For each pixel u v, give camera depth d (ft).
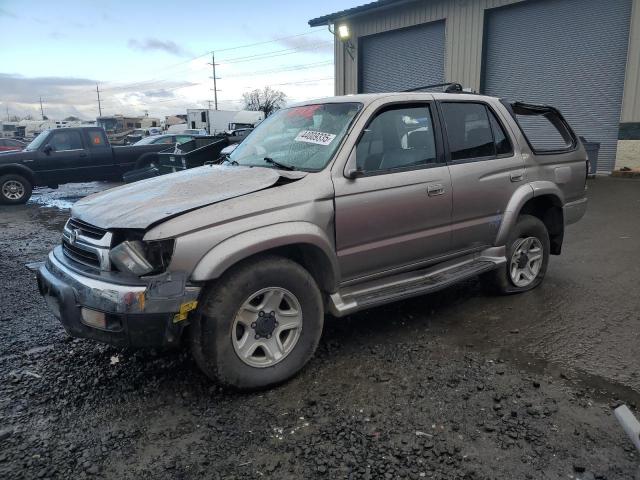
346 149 11.31
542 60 46.39
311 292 10.57
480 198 13.74
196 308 9.48
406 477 7.72
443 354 11.76
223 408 9.68
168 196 10.23
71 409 9.72
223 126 112.37
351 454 8.27
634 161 42.16
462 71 51.03
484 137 14.32
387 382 10.53
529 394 9.96
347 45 60.64
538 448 8.32
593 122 44.39
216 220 9.46
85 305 9.28
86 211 10.61
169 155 30.94
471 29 49.60
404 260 12.50
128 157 44.88
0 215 34.88
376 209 11.53
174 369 11.24
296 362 10.57
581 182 17.12
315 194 10.61
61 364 11.58
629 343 12.13
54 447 8.55
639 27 40.01
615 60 42.29
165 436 8.84
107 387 10.52
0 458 8.25
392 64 57.93
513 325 13.37
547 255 16.26
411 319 13.93
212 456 8.30
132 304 8.79
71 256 10.60
